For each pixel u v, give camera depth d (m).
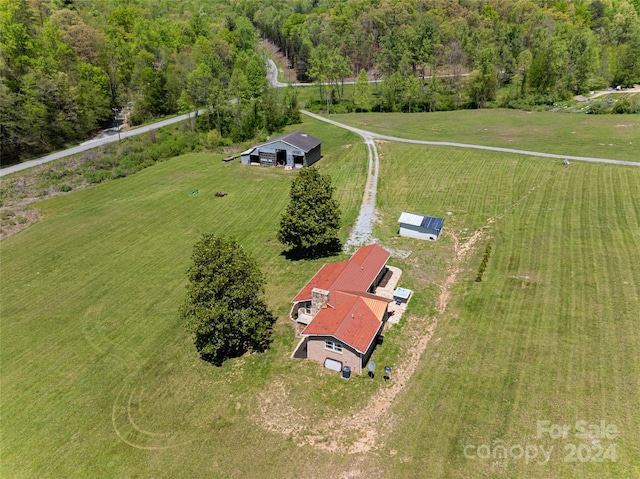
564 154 65.50
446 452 24.27
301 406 28.06
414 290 38.81
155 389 30.50
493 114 98.75
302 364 31.59
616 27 131.00
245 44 150.50
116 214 58.25
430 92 109.88
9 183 67.19
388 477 23.33
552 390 27.19
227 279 30.92
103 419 28.45
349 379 29.89
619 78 115.12
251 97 98.88
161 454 25.73
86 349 34.72
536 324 32.81
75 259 47.69
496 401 26.97
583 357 29.33
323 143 82.88
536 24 137.00
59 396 30.48
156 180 70.06
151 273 44.50
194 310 30.84
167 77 102.00
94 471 25.11
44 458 26.12
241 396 29.25
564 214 48.06
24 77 78.31
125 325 37.19
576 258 40.12
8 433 27.92
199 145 86.50
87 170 73.19
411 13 155.25
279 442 25.80
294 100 101.31
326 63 114.19
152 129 90.00
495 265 40.81
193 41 135.62
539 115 94.19
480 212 51.16
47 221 57.22
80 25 101.31
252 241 49.59
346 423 26.66
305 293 36.22
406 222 47.56
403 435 25.52
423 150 73.31
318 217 43.00
